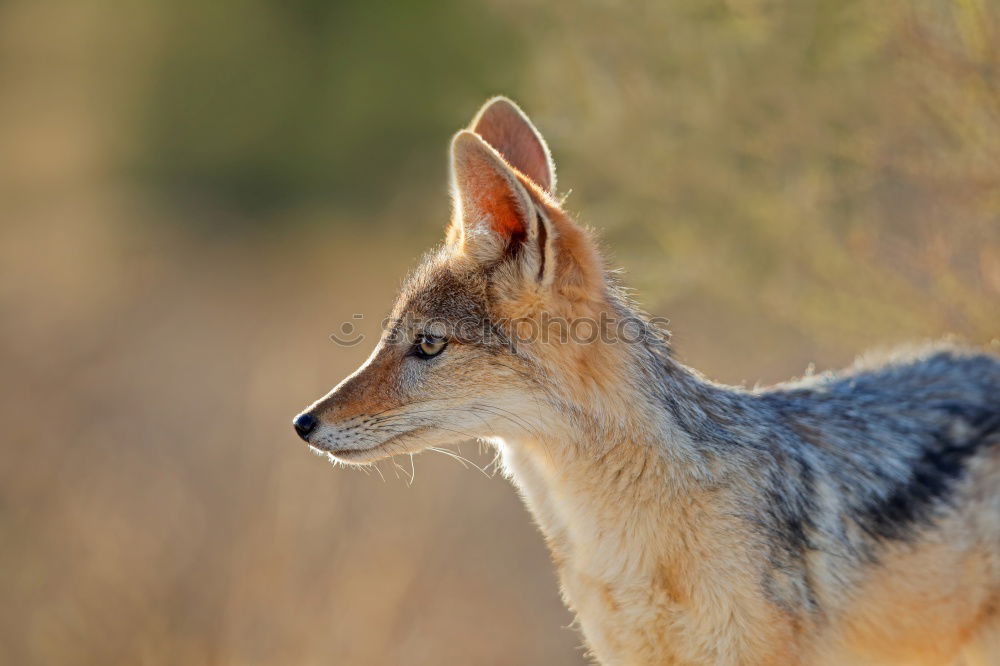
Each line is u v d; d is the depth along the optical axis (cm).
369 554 2620
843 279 2361
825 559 1416
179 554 2741
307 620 2436
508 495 3125
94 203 6581
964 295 2122
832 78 2369
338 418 1462
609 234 2733
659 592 1413
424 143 5681
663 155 2544
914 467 1483
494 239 1430
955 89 2083
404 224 4650
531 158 1661
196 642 2422
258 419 3556
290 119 6856
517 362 1434
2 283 5369
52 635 2486
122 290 5338
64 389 4256
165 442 3697
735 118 2477
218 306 5050
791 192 2406
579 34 2616
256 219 6550
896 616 1457
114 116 7194
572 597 1501
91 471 3456
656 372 1448
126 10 7400
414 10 6275
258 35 7094
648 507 1409
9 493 3288
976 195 2097
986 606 1478
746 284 2538
